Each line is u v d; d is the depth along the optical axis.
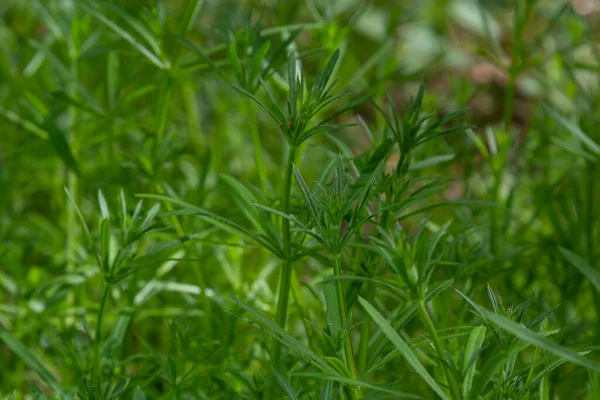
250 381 0.71
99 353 0.70
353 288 0.68
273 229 0.70
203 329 0.77
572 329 0.77
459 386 0.61
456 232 0.79
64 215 0.92
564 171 0.91
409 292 0.61
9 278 0.84
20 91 0.99
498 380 0.63
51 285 0.82
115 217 0.78
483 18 0.86
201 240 0.72
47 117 0.82
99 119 0.87
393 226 0.70
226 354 0.74
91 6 0.81
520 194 0.97
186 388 0.71
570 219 0.84
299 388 0.69
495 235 0.82
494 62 0.84
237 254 0.79
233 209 0.87
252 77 0.72
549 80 0.98
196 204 0.79
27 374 0.84
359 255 0.69
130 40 0.77
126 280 0.80
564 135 0.95
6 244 0.86
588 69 0.90
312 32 0.87
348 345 0.63
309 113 0.66
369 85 0.93
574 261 0.59
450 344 0.73
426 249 0.60
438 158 0.73
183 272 0.85
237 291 0.80
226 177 0.71
